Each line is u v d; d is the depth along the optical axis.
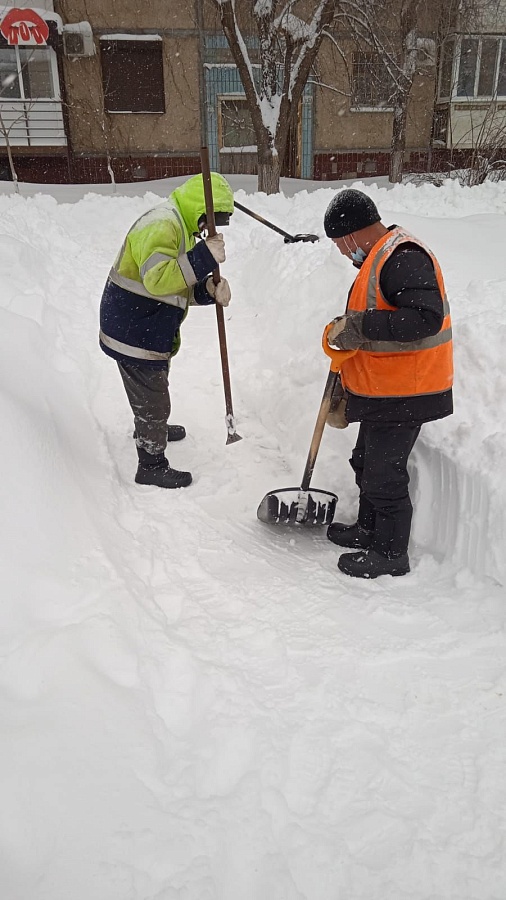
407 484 2.64
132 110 16.39
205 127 15.87
